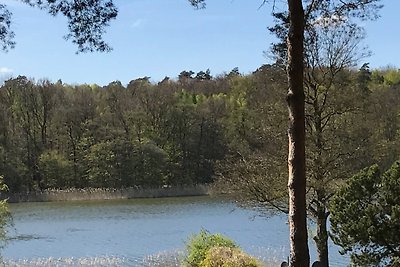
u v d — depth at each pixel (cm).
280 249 2812
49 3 1020
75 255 2917
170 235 3541
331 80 1923
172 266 2528
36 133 6669
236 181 2023
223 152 6669
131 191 6238
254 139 2250
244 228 3709
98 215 4759
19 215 4859
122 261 2725
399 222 1396
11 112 6612
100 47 1060
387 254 1433
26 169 6397
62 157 6556
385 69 6112
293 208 840
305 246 834
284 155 1938
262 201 1980
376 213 1433
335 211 1507
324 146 1870
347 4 1076
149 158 6384
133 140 6538
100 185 6328
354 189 1485
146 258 2766
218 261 1694
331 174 1830
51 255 2930
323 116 1933
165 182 6625
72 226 4094
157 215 4666
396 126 2180
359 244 1477
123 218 4519
